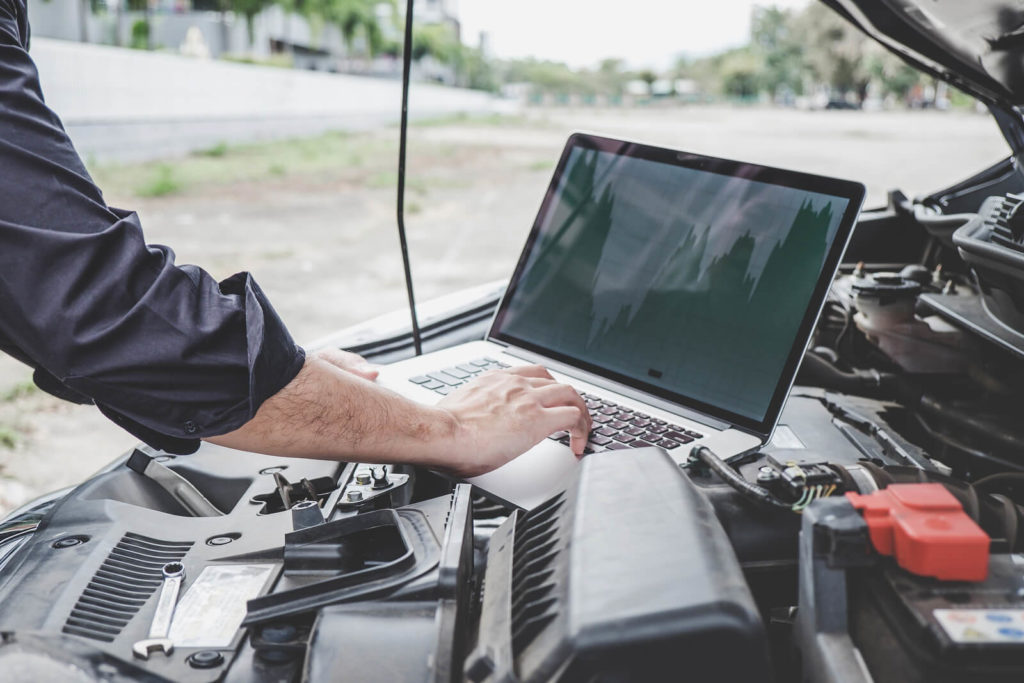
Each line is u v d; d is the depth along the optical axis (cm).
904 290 89
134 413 50
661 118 2392
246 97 1466
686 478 47
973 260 75
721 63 4453
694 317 82
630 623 35
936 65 96
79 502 62
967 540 38
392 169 1087
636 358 85
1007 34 82
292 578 49
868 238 123
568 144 100
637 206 91
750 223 81
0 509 210
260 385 51
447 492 73
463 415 63
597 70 4638
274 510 63
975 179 116
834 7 93
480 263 522
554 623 38
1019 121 98
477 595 52
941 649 35
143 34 2148
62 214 48
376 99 2258
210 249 552
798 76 3409
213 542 56
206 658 44
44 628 46
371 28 3356
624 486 46
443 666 40
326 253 546
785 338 75
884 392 94
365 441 56
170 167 1000
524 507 64
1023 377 77
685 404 79
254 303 52
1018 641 35
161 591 50
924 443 82
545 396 67
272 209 742
